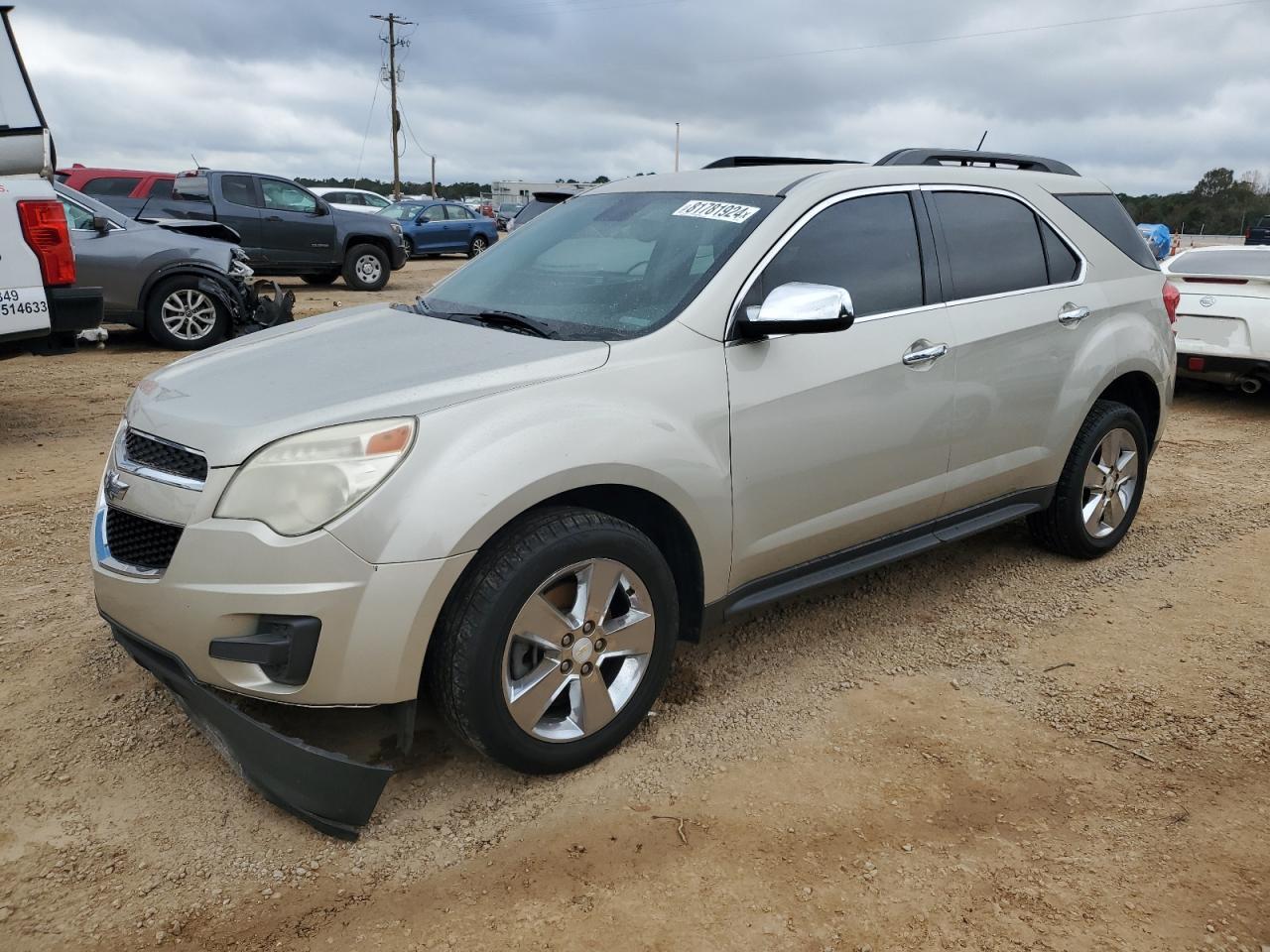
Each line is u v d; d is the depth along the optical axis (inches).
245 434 99.4
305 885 96.6
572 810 108.5
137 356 398.0
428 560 97.0
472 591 101.5
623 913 92.8
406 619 97.4
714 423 119.0
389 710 105.1
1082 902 95.2
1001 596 170.4
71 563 175.5
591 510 112.0
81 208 389.4
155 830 104.5
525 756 108.5
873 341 136.3
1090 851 102.9
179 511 100.2
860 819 107.5
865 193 142.3
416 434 99.3
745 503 124.1
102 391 329.1
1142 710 132.1
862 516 139.9
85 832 103.8
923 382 142.1
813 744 122.6
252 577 96.3
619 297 129.2
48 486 220.4
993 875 99.0
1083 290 171.0
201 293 408.5
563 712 116.3
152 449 107.2
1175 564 186.4
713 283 124.0
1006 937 90.5
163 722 124.8
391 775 107.3
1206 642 153.4
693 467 116.0
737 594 129.2
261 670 99.7
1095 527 183.2
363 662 97.7
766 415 124.1
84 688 132.3
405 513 96.9
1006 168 173.8
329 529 95.9
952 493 152.8
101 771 114.6
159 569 103.3
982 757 120.3
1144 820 108.2
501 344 118.4
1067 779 115.7
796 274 131.3
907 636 154.5
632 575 113.3
